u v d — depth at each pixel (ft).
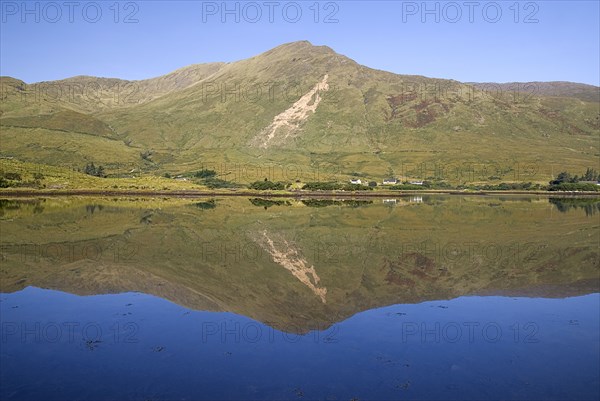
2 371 64.85
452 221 269.64
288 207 387.14
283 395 58.49
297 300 98.99
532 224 251.80
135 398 57.72
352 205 422.00
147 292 104.06
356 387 60.39
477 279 119.14
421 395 58.65
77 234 196.95
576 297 101.76
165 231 212.02
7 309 91.30
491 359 68.74
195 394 58.70
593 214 318.86
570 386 60.85
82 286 108.78
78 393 58.80
